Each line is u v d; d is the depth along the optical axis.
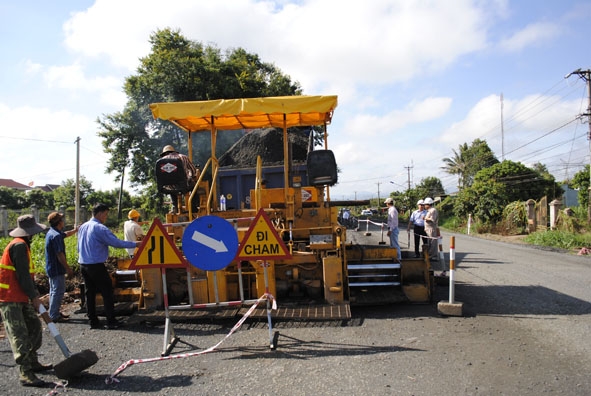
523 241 19.58
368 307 6.76
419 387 3.86
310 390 3.86
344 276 6.62
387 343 5.06
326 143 8.26
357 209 64.00
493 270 10.49
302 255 6.50
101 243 5.90
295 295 6.59
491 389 3.80
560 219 21.09
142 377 4.27
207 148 16.55
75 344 5.35
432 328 5.63
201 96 25.81
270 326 5.06
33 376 4.21
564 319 6.02
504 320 5.98
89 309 5.98
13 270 4.31
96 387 4.09
